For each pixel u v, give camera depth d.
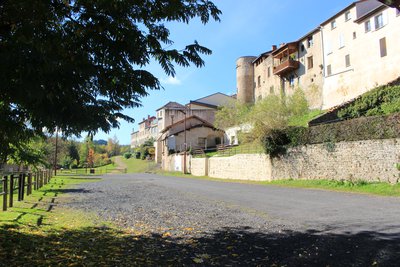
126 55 4.79
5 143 5.38
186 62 5.22
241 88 64.56
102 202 14.05
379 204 11.65
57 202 13.89
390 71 31.92
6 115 4.79
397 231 7.12
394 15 31.38
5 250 5.69
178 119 70.31
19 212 10.30
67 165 77.75
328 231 7.40
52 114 4.43
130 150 115.50
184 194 17.56
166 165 59.31
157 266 5.11
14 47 3.70
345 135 20.05
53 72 4.03
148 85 5.07
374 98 25.52
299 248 6.05
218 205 12.76
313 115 32.66
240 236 7.28
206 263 5.27
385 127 17.62
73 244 6.46
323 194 15.80
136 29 4.88
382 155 17.70
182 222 9.16
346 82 37.94
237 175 32.59
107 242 6.75
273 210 11.09
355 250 5.74
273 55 52.59
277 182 24.11
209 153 46.31
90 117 4.78
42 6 3.88
